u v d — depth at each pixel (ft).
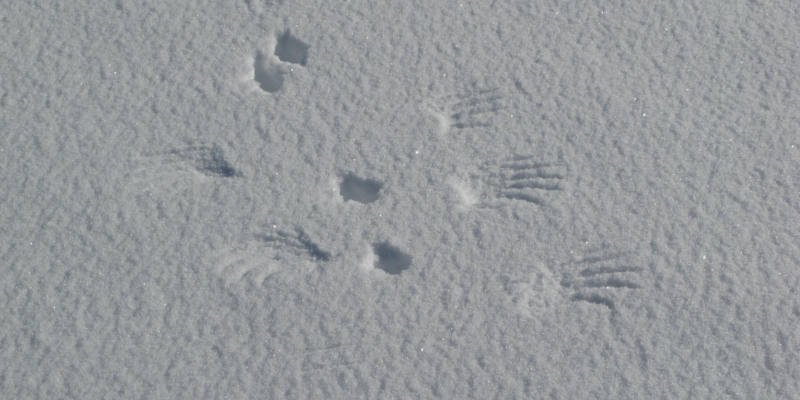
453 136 8.49
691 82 8.65
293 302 7.75
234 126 8.55
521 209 8.13
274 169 8.34
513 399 7.30
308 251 8.00
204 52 8.98
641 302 7.67
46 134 8.50
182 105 8.68
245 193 8.24
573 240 7.95
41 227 8.05
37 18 9.16
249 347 7.56
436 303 7.72
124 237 8.02
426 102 8.66
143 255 7.94
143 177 8.32
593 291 7.77
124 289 7.79
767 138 8.34
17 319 7.66
